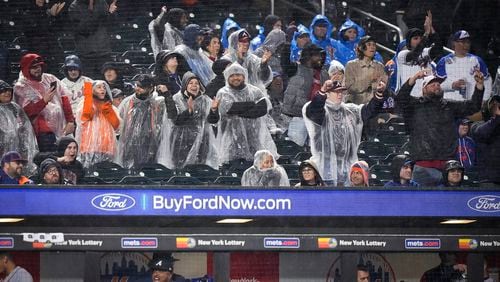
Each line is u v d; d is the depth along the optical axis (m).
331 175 42.47
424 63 44.25
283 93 43.19
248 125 42.16
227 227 37.12
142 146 41.56
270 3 44.75
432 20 44.66
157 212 36.03
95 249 36.31
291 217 36.91
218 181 41.06
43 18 42.12
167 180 41.41
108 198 35.88
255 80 43.25
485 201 37.62
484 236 38.44
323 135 42.72
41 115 41.28
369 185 42.09
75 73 41.97
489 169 42.19
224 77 42.44
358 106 43.25
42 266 39.47
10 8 42.09
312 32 45.03
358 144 42.88
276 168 41.59
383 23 47.22
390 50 46.81
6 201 35.25
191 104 41.84
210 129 41.94
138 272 40.22
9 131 40.84
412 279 41.25
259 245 37.16
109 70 42.19
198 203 36.19
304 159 42.31
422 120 42.66
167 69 41.88
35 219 36.06
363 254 41.06
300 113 42.91
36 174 40.78
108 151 41.56
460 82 43.84
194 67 43.16
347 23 45.75
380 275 41.12
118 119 41.84
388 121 43.19
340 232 37.59
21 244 36.16
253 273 40.25
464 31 44.28
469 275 39.31
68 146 40.81
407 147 42.72
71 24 42.28
